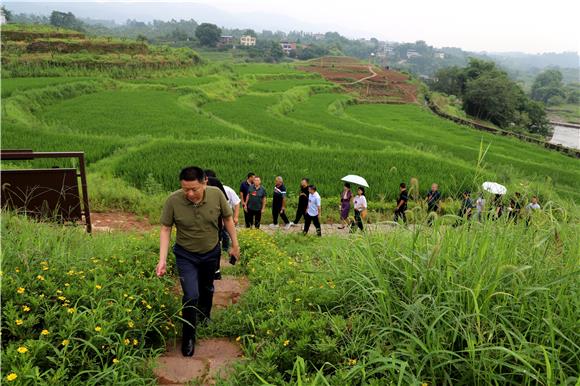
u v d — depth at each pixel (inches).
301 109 2111.2
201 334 166.7
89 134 941.2
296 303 163.0
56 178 277.4
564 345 116.9
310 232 501.4
